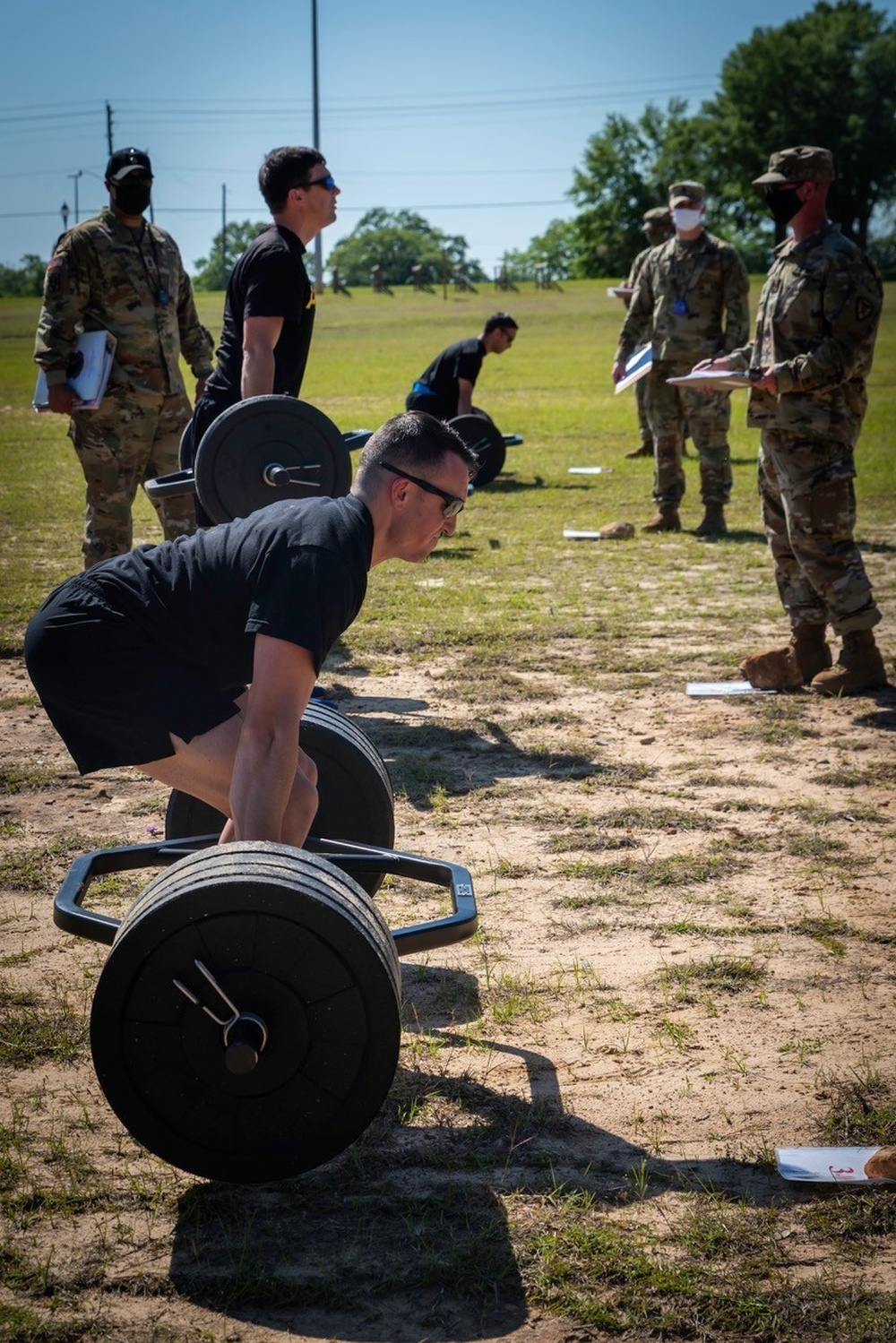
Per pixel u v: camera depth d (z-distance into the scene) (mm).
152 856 3367
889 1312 2436
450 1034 3510
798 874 4562
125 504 7527
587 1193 2797
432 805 5234
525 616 8562
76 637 2996
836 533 6590
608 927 4156
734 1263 2580
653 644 7871
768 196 6508
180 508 7691
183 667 3057
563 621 8445
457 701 6707
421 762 5684
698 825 5016
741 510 13117
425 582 9766
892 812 5156
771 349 6500
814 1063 3328
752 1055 3379
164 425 7570
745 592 9281
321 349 43625
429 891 4418
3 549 10602
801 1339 2379
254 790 2742
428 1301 2510
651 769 5676
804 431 6480
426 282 90438
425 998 3715
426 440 2969
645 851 4773
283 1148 2715
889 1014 3580
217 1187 2846
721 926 4145
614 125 107500
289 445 5633
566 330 52781
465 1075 3293
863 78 99375
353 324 56500
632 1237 2666
